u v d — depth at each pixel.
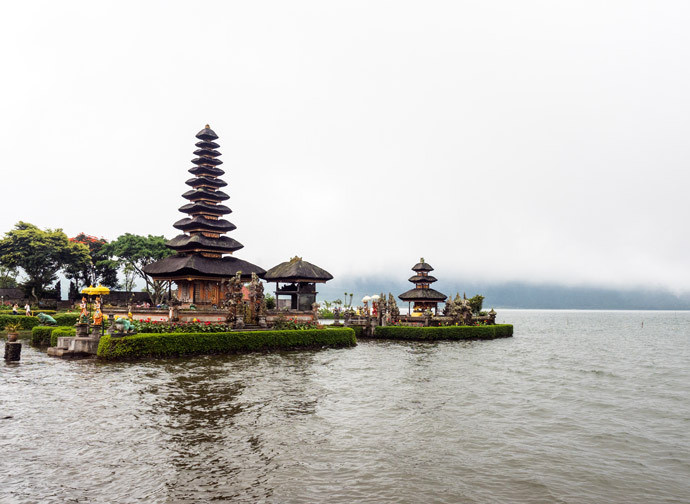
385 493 13.91
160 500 13.05
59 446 17.45
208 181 69.31
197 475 14.93
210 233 68.56
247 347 48.47
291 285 73.19
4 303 86.94
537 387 32.53
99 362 38.38
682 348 70.75
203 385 29.39
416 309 90.44
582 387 33.00
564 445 19.11
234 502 13.03
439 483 14.79
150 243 96.50
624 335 106.44
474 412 24.55
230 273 64.38
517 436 20.27
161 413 22.36
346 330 59.91
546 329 133.62
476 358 49.53
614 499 13.92
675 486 14.98
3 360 39.34
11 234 90.31
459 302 81.06
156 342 41.75
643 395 30.39
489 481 15.09
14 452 16.77
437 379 34.78
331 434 19.84
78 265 96.44
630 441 19.83
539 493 14.21
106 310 58.06
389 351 54.84
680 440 20.09
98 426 20.06
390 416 23.25
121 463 15.83
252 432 19.72
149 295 100.75
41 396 25.62
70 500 12.95
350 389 30.11
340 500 13.35
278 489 14.00
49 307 88.31
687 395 30.47
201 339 44.84
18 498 13.02
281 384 30.67
